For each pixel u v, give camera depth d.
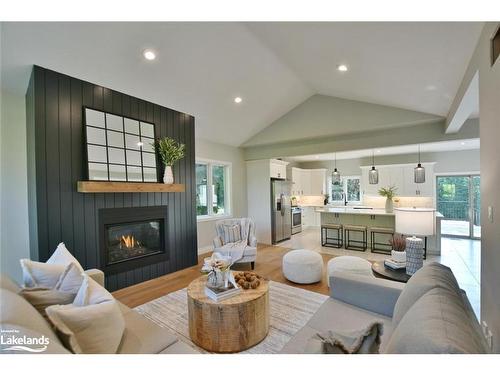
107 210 3.21
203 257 5.02
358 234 5.70
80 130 2.95
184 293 3.19
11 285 1.51
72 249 2.87
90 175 2.99
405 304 1.40
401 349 0.90
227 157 6.00
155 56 2.89
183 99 3.88
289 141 5.50
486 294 1.89
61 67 2.70
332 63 3.12
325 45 2.73
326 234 6.09
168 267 4.00
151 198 3.75
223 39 2.92
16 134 2.93
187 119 4.34
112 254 3.36
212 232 5.62
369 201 7.97
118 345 1.36
